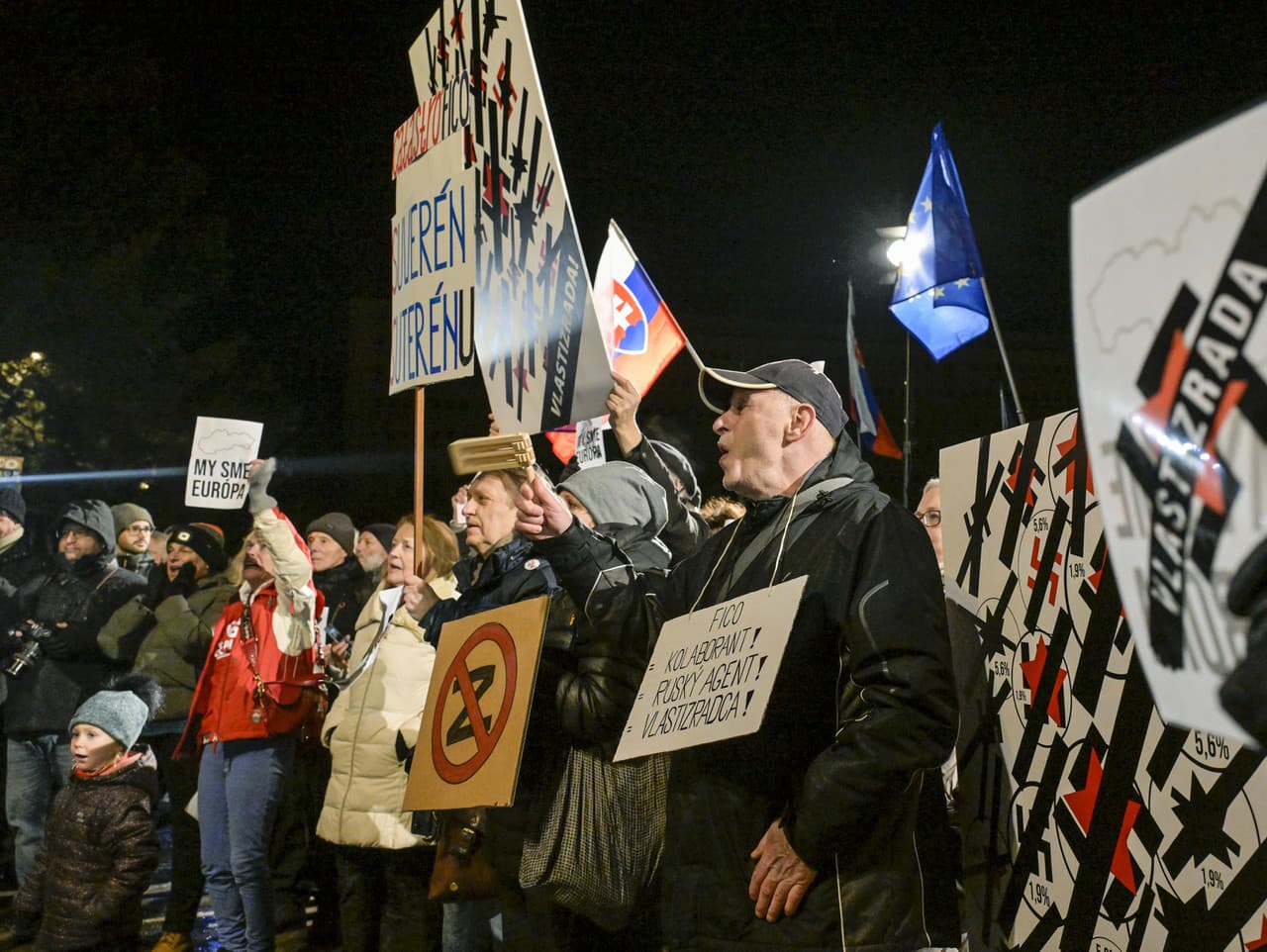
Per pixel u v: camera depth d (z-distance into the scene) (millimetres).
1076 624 2215
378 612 4609
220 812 4980
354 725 4324
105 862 4918
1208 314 986
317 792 5855
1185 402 1003
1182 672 1003
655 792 3141
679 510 3955
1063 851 2219
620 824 3127
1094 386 1098
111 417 15289
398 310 3934
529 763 3342
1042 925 2271
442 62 3705
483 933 4098
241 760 4918
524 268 3244
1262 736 923
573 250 3039
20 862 6297
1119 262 1072
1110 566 2129
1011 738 2402
